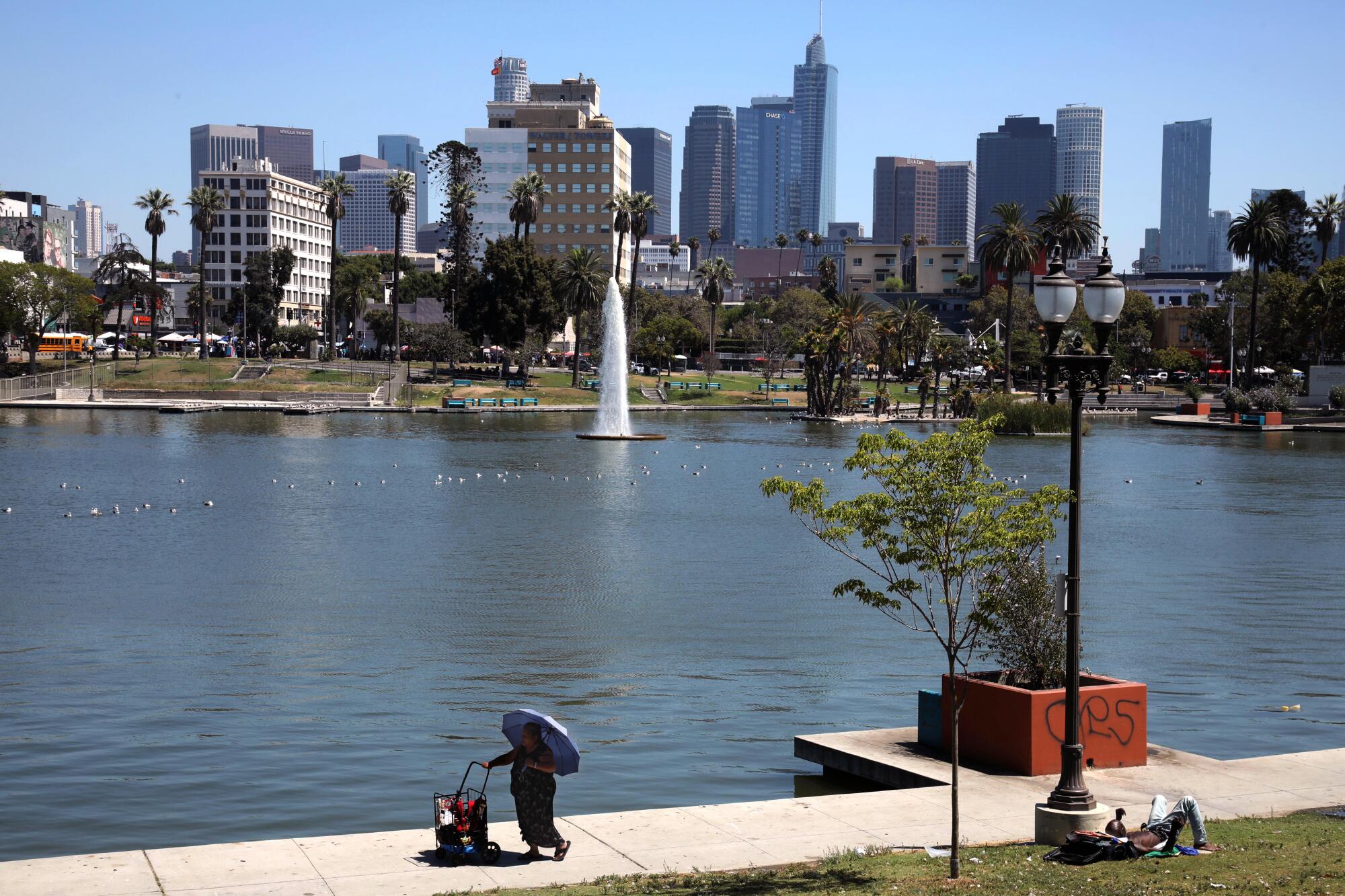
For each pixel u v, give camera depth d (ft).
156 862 51.55
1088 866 50.72
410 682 95.81
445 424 446.19
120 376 540.52
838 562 163.53
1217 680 96.07
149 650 107.76
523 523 202.08
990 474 61.21
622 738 78.84
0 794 67.10
